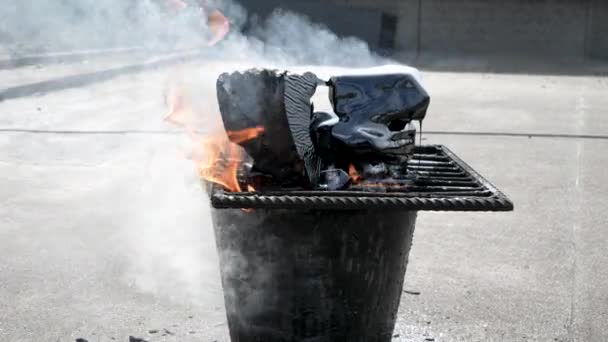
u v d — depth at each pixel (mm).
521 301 3666
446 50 20078
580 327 3406
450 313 3514
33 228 4566
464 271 4039
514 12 19734
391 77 2516
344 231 2398
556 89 12531
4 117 8055
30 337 3186
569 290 3816
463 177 2680
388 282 2555
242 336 2598
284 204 2219
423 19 20062
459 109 9867
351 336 2537
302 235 2396
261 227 2420
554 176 6211
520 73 15469
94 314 3406
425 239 4551
